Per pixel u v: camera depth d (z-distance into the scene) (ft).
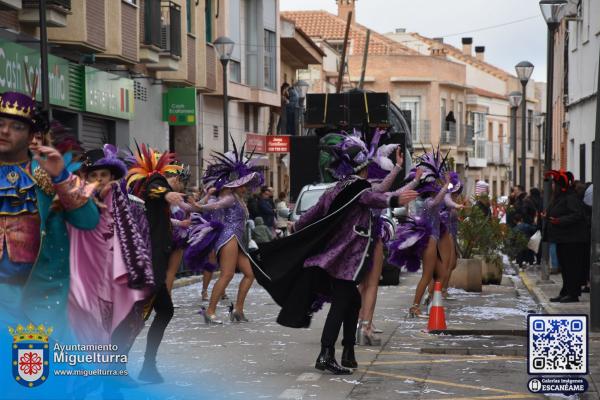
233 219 54.34
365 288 45.68
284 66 194.18
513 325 52.34
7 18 77.05
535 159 357.20
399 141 93.81
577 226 62.85
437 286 50.11
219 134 147.74
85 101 91.25
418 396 33.76
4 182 25.68
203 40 129.70
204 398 33.01
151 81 115.34
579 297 66.08
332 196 37.50
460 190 60.39
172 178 39.09
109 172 31.04
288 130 183.21
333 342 37.73
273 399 32.89
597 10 101.65
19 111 25.35
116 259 29.53
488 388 35.09
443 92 290.15
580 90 113.09
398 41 333.62
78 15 86.12
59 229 26.35
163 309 35.55
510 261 107.14
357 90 100.48
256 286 81.76
